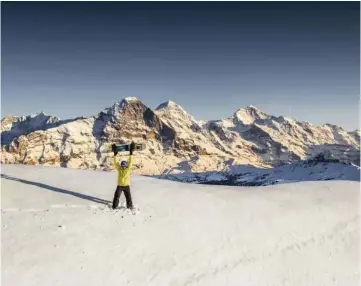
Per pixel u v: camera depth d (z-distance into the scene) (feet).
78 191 61.36
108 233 44.16
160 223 48.39
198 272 38.78
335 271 42.27
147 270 38.01
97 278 35.83
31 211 49.70
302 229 50.37
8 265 35.94
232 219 51.93
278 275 40.34
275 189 69.51
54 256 38.22
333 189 68.95
